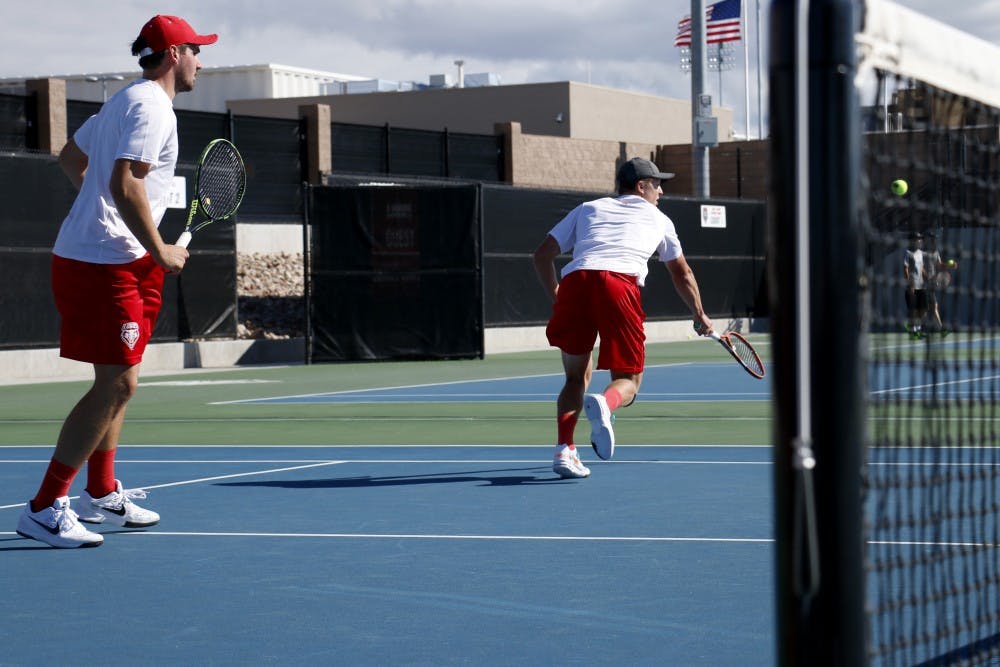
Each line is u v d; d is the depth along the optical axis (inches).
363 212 994.1
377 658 194.5
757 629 208.5
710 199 1314.0
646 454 449.1
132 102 282.5
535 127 2095.2
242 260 1155.9
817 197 95.1
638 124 2245.3
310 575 257.0
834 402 95.1
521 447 476.1
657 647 198.1
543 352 1099.3
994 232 151.3
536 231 1127.6
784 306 96.0
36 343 861.8
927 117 131.4
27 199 855.1
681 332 1288.1
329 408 641.0
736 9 1795.0
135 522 311.9
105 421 288.5
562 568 259.8
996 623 186.9
